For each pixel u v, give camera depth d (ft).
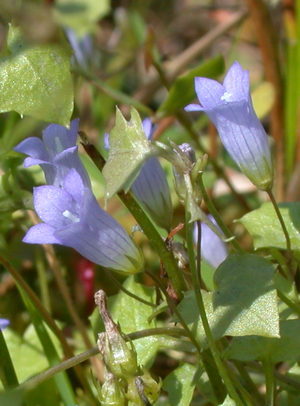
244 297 0.32
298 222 0.37
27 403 0.37
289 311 0.36
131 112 0.30
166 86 0.47
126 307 0.37
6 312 0.47
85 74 0.48
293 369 0.36
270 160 0.35
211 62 0.45
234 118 0.34
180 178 0.31
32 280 0.48
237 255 0.33
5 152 0.42
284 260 0.37
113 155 0.30
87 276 0.48
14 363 0.41
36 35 0.32
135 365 0.31
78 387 0.42
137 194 0.36
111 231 0.32
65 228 0.31
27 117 0.45
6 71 0.32
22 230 0.48
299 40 0.48
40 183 0.47
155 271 0.48
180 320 0.32
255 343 0.33
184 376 0.35
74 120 0.33
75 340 0.44
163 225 0.36
